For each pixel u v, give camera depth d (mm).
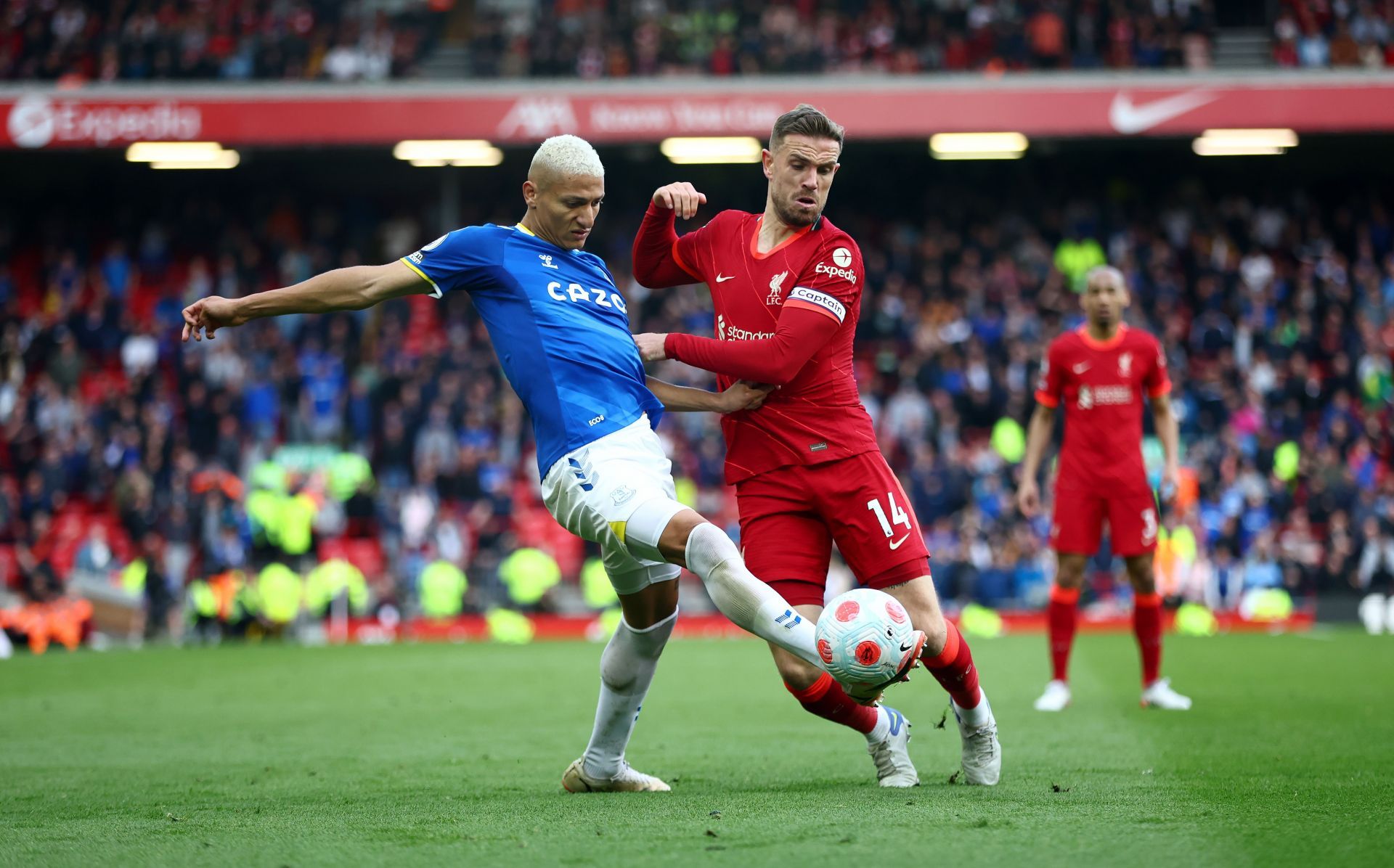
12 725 27391
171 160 80688
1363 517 64750
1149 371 29750
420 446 68750
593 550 70062
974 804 14836
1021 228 83750
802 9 86188
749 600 14555
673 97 75188
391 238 88188
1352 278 84000
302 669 43000
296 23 83375
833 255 17016
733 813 14414
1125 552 29000
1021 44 79562
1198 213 85688
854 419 17141
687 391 17234
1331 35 81438
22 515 67438
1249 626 63031
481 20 83500
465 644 57406
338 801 16344
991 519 65562
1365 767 18344
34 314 84750
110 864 12172
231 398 73250
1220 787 16266
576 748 22781
